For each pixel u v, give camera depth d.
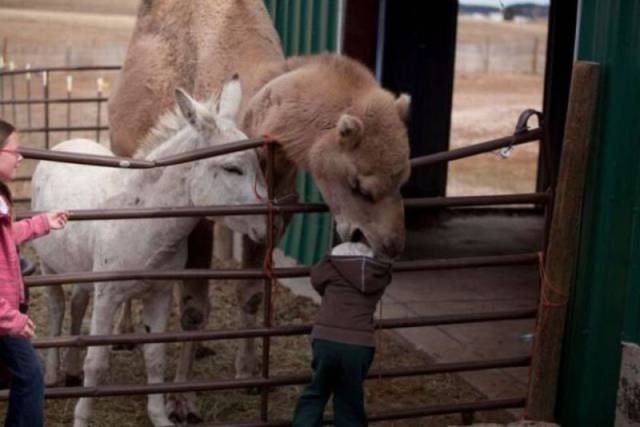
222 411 6.89
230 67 7.15
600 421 6.41
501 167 19.84
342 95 6.04
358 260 5.75
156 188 6.11
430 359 7.87
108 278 5.83
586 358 6.37
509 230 12.16
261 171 6.19
